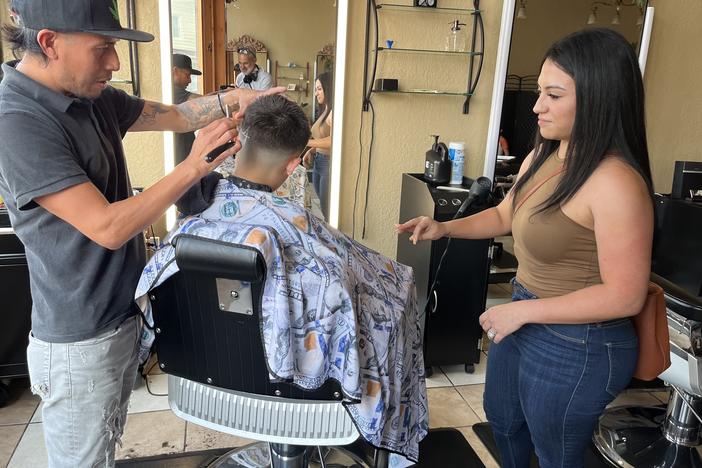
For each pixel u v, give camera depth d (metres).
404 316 1.15
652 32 2.45
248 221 1.01
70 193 0.93
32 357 1.11
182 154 2.27
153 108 1.34
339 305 0.98
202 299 0.99
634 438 1.89
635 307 0.99
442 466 1.75
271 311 0.94
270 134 0.99
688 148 2.64
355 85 2.30
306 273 0.97
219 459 1.64
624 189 0.96
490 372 1.35
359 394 1.00
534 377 1.14
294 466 1.38
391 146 2.40
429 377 2.28
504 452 1.39
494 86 2.28
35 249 1.04
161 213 0.95
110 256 1.08
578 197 1.02
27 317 1.87
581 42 1.00
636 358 1.12
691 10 2.45
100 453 1.17
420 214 2.20
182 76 2.15
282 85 2.20
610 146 1.00
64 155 0.95
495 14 2.31
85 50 0.95
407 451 1.25
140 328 1.20
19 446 1.72
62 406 1.12
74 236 1.03
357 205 2.44
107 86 1.26
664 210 2.01
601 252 1.00
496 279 2.46
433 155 2.25
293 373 0.97
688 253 1.90
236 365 1.04
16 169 0.92
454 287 2.17
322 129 2.28
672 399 1.83
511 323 1.09
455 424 1.96
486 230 1.41
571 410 1.11
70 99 0.99
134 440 1.79
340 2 2.15
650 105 2.55
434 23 2.28
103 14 0.95
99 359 1.11
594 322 1.07
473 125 2.44
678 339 1.61
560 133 1.07
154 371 2.18
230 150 0.98
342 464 1.64
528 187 1.19
